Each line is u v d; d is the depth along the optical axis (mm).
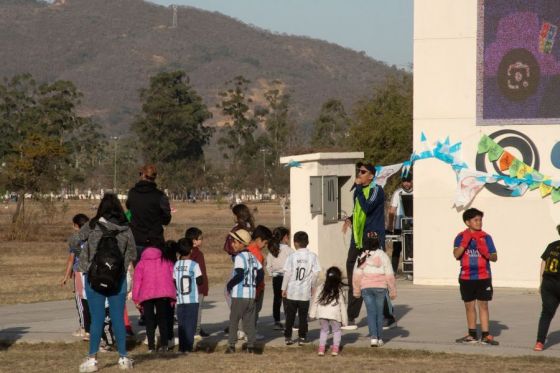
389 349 14453
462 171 22188
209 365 13578
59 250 43969
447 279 22375
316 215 24875
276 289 16703
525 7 21875
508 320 17234
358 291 14836
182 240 15094
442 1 22422
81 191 169000
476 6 22203
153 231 15672
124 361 13414
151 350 15055
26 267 33875
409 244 24172
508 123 21984
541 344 14211
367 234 15953
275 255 16688
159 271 14883
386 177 23719
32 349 15359
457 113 22344
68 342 15758
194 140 166875
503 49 22047
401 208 24500
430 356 14031
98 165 187375
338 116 118688
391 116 47938
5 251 43125
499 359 13680
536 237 21750
